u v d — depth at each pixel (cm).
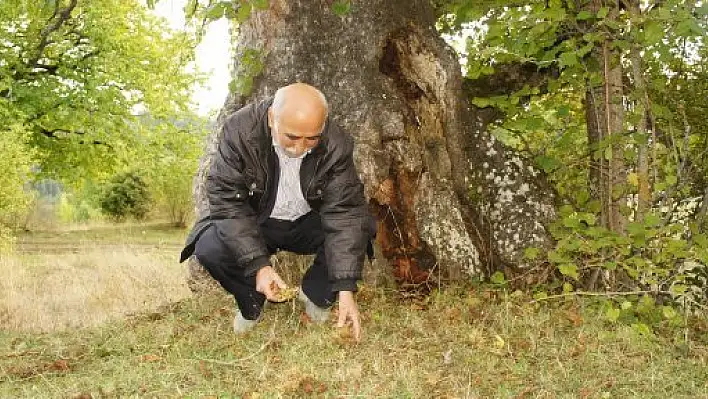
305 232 361
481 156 525
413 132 479
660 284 422
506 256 501
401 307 421
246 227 324
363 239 331
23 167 1312
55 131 2078
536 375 319
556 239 492
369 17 485
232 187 322
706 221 476
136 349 359
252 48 499
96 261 1184
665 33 417
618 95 477
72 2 669
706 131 524
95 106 1958
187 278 503
